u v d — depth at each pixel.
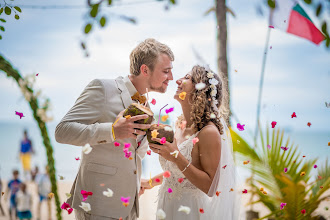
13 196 7.25
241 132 3.73
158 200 2.78
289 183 3.50
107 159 2.46
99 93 2.47
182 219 2.57
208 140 2.52
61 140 2.38
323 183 3.79
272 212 3.76
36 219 6.98
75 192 2.52
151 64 2.57
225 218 2.63
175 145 2.38
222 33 4.32
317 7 1.61
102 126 2.29
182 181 2.61
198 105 2.61
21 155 11.37
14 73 2.47
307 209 3.60
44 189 7.23
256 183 3.78
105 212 2.42
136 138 2.41
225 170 2.66
